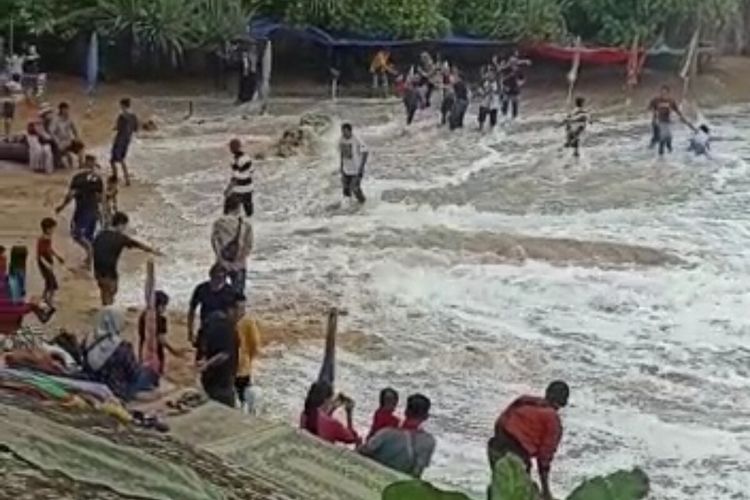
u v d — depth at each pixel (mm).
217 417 20922
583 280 47656
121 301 42625
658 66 104875
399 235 53031
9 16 89312
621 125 84188
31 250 48000
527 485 9422
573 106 89250
